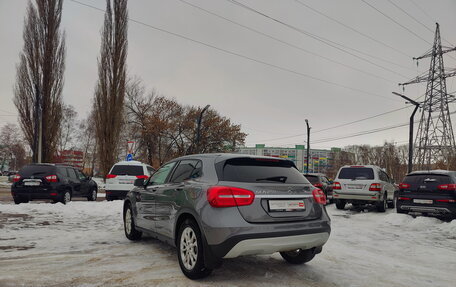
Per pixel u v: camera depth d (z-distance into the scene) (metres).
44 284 3.52
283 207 3.74
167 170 5.09
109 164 23.81
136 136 39.38
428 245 6.45
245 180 3.74
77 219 8.23
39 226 7.07
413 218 9.62
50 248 5.15
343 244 6.27
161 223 4.65
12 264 4.24
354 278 4.06
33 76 23.61
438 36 30.77
